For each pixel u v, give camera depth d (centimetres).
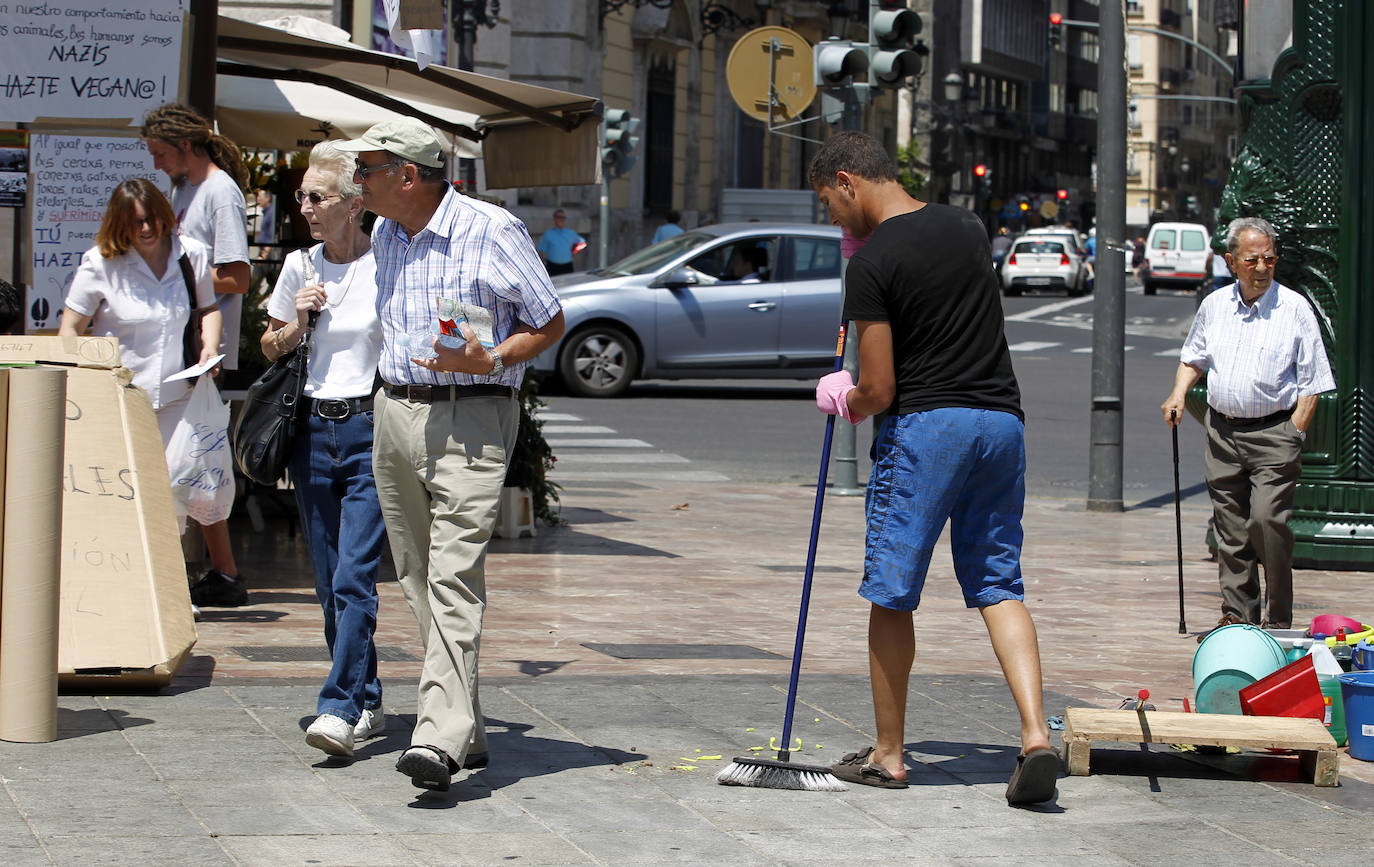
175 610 698
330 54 1052
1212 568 1173
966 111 8081
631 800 560
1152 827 549
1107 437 1502
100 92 895
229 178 843
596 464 1702
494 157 1182
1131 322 4069
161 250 800
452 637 554
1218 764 631
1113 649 860
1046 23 9750
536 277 566
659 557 1138
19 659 592
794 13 4850
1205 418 1127
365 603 593
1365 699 640
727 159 4575
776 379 2484
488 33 3023
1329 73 1142
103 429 723
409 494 573
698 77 4303
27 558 591
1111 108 1493
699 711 679
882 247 571
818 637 868
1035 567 1158
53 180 893
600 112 1087
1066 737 618
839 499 1517
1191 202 11750
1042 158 9919
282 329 613
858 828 539
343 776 571
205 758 585
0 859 474
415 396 561
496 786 569
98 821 512
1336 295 1152
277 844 499
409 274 564
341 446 601
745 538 1252
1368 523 1150
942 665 800
